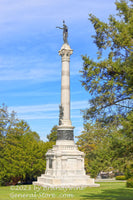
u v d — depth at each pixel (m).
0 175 51.12
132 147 17.31
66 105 45.78
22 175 55.34
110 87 19.42
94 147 64.50
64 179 39.62
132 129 16.97
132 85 17.36
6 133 55.75
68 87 46.34
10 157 51.50
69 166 41.97
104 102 19.89
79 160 42.78
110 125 19.64
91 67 19.53
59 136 44.94
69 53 47.00
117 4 19.12
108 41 19.88
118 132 18.30
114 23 19.56
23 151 53.28
